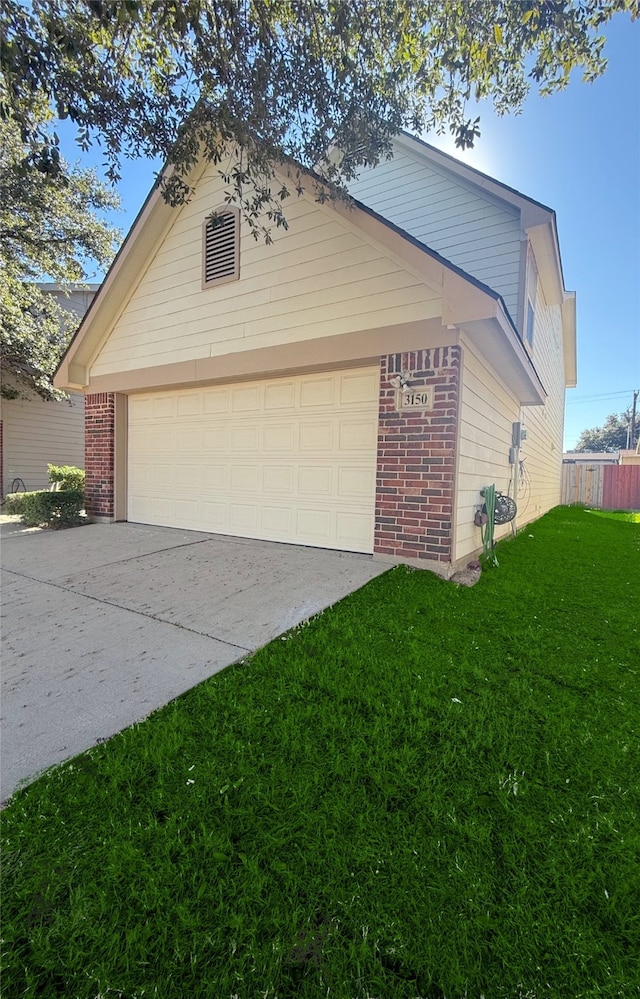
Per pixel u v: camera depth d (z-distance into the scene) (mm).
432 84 3607
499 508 6492
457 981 1245
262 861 1593
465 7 3084
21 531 7281
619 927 1382
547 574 5371
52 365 12133
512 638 3410
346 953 1306
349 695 2600
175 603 4035
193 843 1654
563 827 1735
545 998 1204
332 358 5355
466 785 1949
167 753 2129
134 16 2865
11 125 8078
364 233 5121
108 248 13375
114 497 7965
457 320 4426
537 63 3369
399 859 1596
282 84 3445
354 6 3145
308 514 5875
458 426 4684
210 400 6867
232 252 6242
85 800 1863
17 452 13406
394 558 5043
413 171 7746
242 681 2764
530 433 10383
